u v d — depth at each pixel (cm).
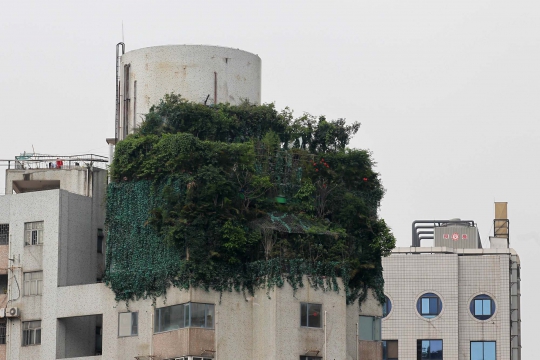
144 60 16075
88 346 15700
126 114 16175
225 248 14388
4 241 15825
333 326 14550
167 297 14500
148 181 14950
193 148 14650
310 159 15425
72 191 16375
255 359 14350
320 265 14625
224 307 14375
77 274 15688
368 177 15588
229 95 16012
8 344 15525
